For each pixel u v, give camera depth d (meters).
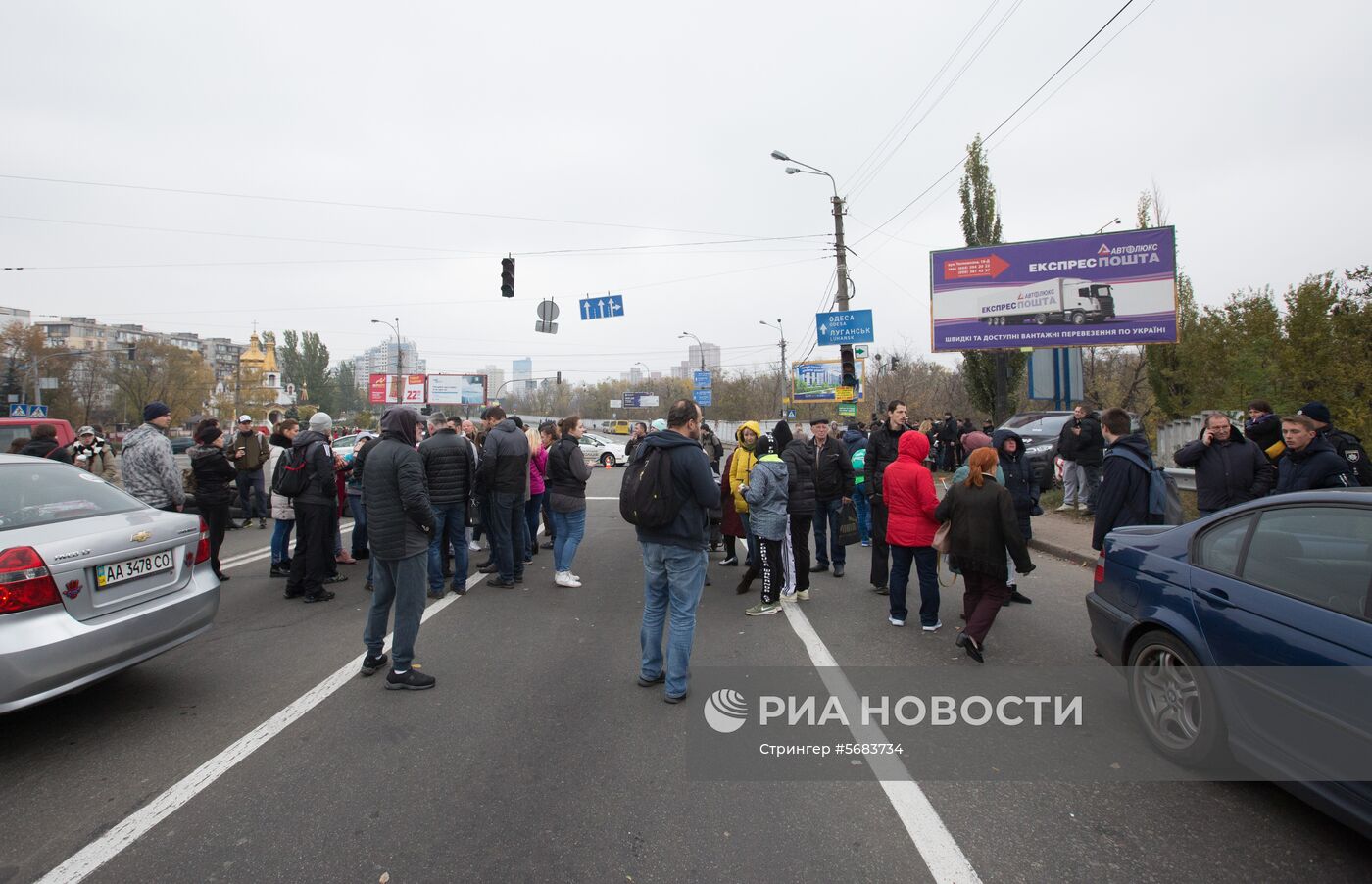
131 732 3.90
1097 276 16.73
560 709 4.22
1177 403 17.28
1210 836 2.88
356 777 3.38
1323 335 11.88
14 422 9.91
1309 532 3.05
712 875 2.62
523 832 2.91
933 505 5.57
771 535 6.28
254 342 74.19
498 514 7.46
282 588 7.49
